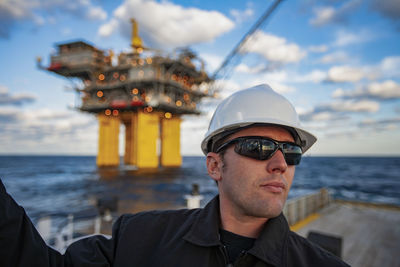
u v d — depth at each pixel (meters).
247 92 1.36
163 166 75.69
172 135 76.75
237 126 1.24
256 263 1.00
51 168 91.75
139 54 65.62
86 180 50.97
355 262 6.05
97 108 66.88
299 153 1.17
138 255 1.23
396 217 9.98
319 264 1.05
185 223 1.30
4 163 132.25
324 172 80.88
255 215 1.08
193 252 1.12
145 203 20.39
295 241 1.16
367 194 36.19
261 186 1.08
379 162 155.50
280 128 1.24
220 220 1.26
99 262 1.22
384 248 6.88
